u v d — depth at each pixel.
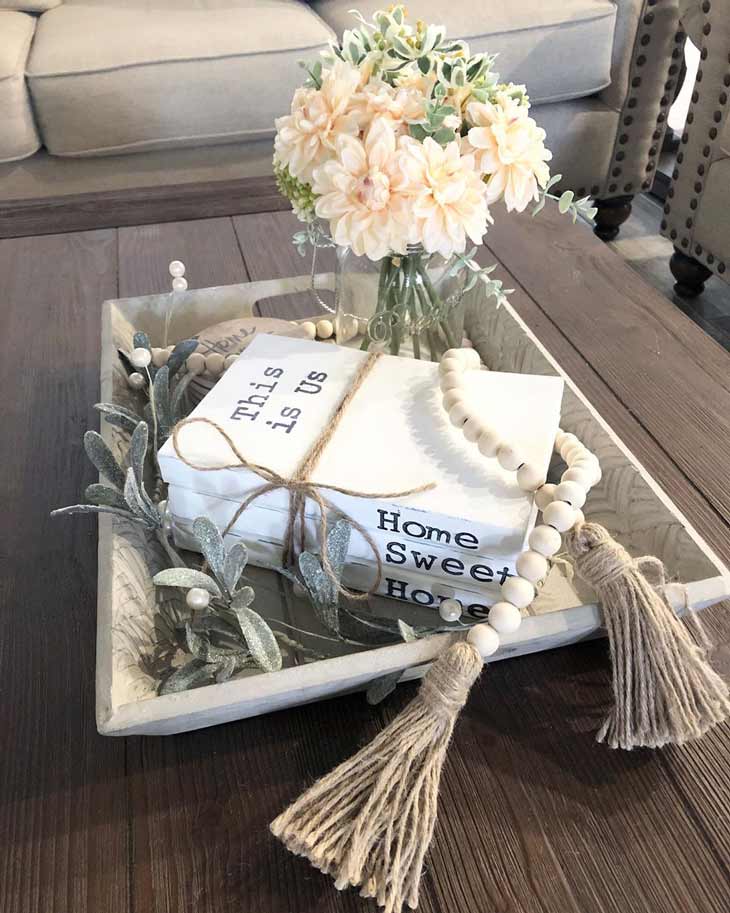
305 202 0.68
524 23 1.74
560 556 0.66
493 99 0.66
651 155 2.03
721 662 0.57
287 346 0.70
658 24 1.83
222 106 1.68
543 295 0.99
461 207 0.62
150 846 0.49
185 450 0.60
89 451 0.62
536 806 0.50
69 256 1.09
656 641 0.52
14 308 0.99
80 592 0.64
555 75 1.82
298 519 0.59
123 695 0.51
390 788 0.47
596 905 0.46
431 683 0.50
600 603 0.55
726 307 1.86
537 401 0.63
